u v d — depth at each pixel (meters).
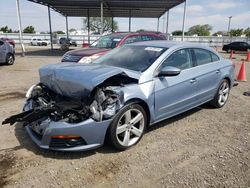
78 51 8.40
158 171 3.24
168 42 5.02
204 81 5.04
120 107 3.51
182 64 4.60
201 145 3.96
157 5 25.45
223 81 5.74
